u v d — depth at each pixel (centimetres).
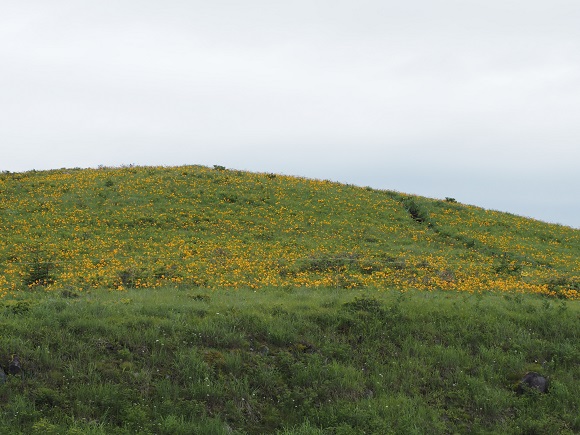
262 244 3422
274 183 4800
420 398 1443
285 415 1334
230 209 4062
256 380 1410
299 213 4134
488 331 1780
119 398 1255
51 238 3275
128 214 3781
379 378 1499
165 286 2428
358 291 2409
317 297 2092
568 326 1867
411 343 1678
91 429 1147
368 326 1741
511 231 4241
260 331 1634
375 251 3397
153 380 1352
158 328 1551
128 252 3127
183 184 4516
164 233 3516
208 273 2731
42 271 2578
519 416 1434
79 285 2406
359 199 4591
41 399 1218
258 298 2059
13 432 1093
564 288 2669
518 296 2292
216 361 1447
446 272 2916
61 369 1330
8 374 1280
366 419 1309
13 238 3231
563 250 3944
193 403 1291
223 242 3403
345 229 3884
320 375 1457
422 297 2216
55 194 4131
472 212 4584
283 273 2831
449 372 1577
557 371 1620
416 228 4062
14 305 1675
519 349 1709
